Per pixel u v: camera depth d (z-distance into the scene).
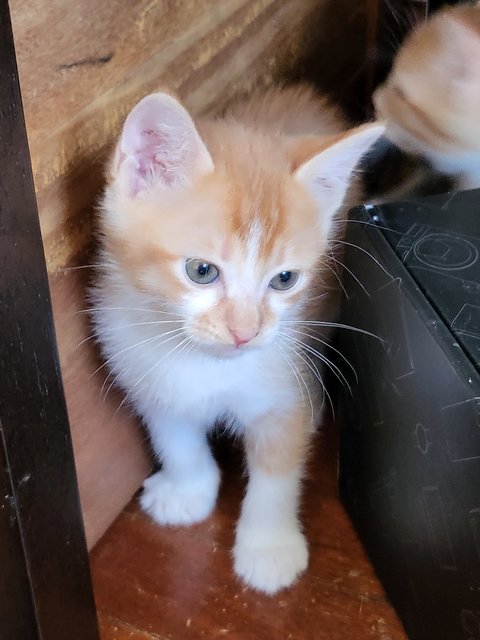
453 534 0.22
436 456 0.22
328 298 0.31
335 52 0.41
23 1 0.19
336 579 0.29
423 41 0.33
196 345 0.25
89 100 0.23
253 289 0.24
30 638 0.23
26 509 0.20
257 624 0.28
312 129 0.32
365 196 0.30
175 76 0.27
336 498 0.33
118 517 0.32
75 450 0.27
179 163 0.23
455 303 0.22
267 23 0.33
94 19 0.22
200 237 0.23
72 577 0.24
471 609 0.22
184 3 0.26
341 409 0.31
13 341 0.18
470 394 0.20
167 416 0.29
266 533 0.30
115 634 0.28
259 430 0.29
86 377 0.27
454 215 0.26
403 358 0.24
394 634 0.28
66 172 0.23
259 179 0.24
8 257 0.18
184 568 0.30
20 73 0.20
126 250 0.24
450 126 0.31
